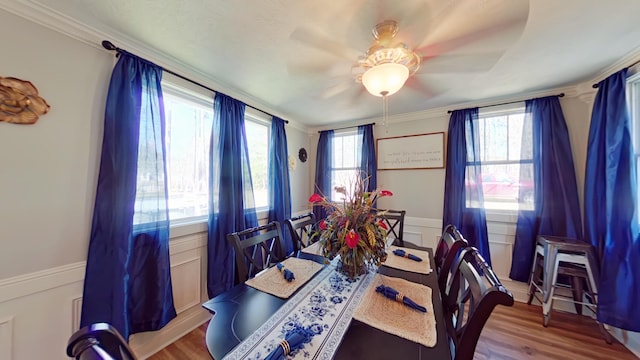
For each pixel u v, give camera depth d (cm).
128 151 147
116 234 141
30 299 120
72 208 133
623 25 131
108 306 137
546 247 202
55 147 127
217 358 72
